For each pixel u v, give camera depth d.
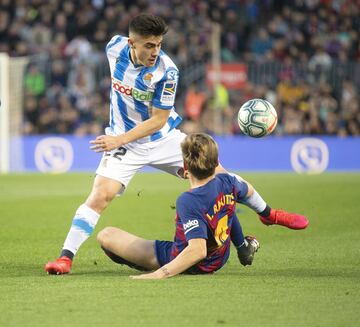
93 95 77.88
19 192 51.56
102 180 24.91
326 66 81.69
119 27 84.19
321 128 80.62
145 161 25.55
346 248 29.70
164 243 23.50
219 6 89.44
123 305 18.91
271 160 76.00
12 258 27.55
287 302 19.31
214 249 22.66
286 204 44.56
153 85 24.81
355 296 20.09
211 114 77.19
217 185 22.33
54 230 35.00
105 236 23.95
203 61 81.38
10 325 17.05
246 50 86.94
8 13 84.88
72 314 18.03
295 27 89.62
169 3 88.75
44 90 77.19
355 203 44.94
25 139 71.25
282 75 80.69
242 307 18.77
